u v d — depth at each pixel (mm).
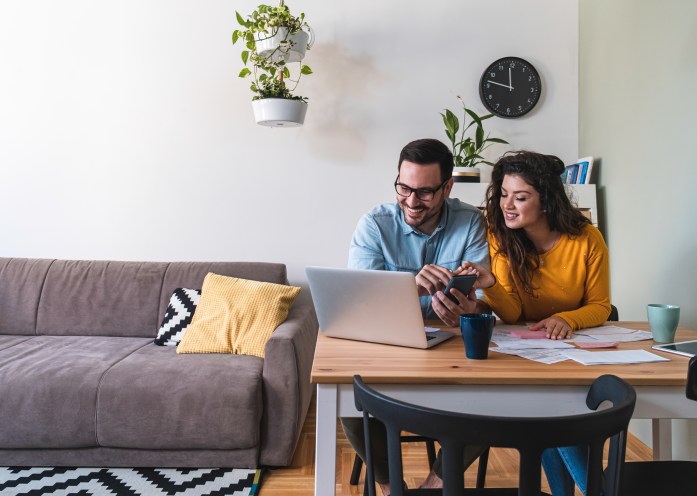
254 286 2859
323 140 3336
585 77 3221
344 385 1287
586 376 1259
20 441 2338
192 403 2322
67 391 2336
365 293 1517
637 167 2623
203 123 3338
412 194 1834
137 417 2322
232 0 3311
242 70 3090
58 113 3336
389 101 3334
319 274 1571
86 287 3111
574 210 1956
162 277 3119
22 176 3348
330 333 1647
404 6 3322
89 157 3346
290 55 3049
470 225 2010
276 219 3355
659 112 2424
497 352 1480
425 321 1886
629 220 2705
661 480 1345
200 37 3322
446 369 1315
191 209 3355
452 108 3336
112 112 3334
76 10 3314
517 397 1274
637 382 1252
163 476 2295
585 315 1821
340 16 3322
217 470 2350
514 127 3340
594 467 954
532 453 917
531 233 1963
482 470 1883
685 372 1292
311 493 2191
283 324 2705
